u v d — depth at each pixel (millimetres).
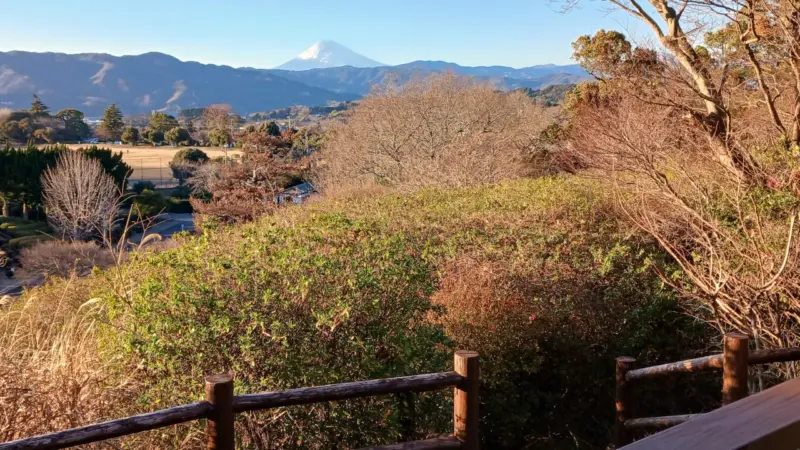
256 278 4902
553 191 11516
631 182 9734
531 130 26844
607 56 12133
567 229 9352
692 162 8984
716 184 8289
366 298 4969
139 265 5922
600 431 7328
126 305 5105
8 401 4227
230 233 8016
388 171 29422
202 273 5105
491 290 7027
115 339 4961
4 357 4586
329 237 6488
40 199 32875
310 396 2906
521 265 7844
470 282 7055
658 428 4406
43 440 2393
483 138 22984
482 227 9836
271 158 31109
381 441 4840
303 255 5203
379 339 4953
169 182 48062
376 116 30516
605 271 7688
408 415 5004
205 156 49469
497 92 32781
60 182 26000
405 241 7621
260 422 4527
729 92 9586
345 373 4770
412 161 27766
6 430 4125
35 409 4297
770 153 8188
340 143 32312
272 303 4680
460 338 6602
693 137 9812
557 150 22109
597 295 7645
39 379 4457
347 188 20547
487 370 6777
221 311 4621
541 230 9172
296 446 4691
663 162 9359
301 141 44938
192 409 2719
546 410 7379
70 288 7523
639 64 10633
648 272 7824
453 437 3197
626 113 9758
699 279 6027
